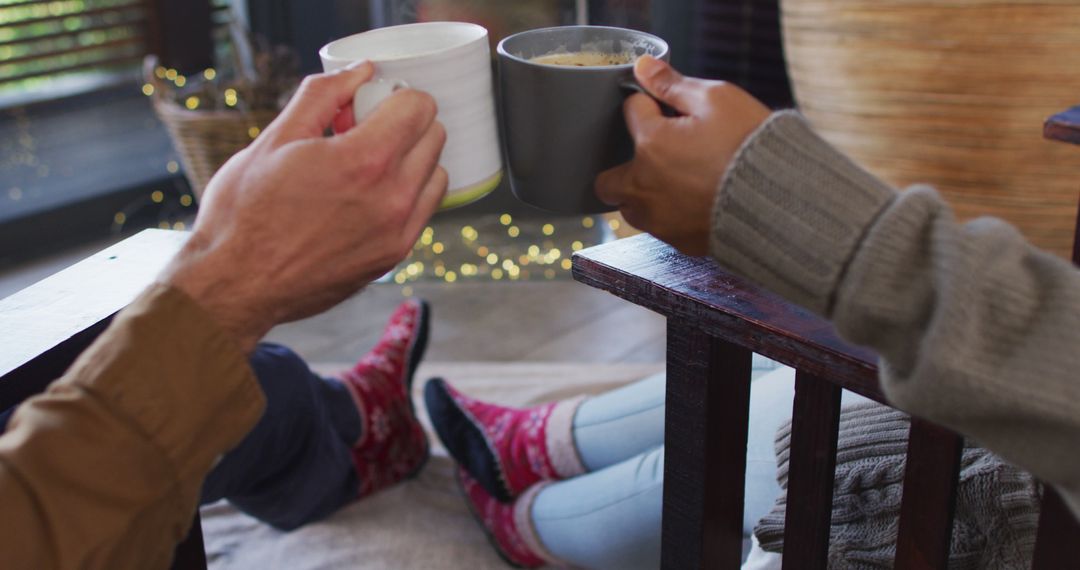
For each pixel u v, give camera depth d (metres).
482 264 3.17
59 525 0.92
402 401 2.07
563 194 1.09
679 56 3.40
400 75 1.05
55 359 1.12
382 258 1.03
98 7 3.31
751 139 0.97
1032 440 0.93
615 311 2.88
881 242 0.94
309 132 1.02
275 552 1.88
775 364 1.67
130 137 3.53
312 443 1.82
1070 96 2.10
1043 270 0.95
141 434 0.94
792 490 1.16
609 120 1.06
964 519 1.26
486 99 1.09
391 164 1.01
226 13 3.56
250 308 0.99
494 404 2.18
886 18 2.17
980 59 2.11
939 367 0.92
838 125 2.39
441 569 1.84
